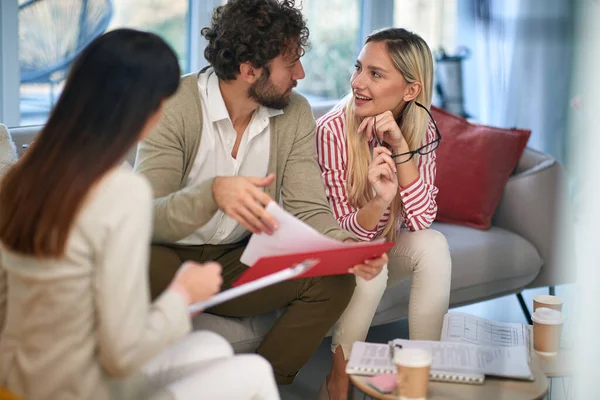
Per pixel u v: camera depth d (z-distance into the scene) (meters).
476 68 3.96
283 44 2.09
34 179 1.36
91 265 1.37
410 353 1.67
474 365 1.79
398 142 2.41
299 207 2.27
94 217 1.35
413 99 2.48
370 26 4.41
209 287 1.50
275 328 2.14
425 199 2.44
